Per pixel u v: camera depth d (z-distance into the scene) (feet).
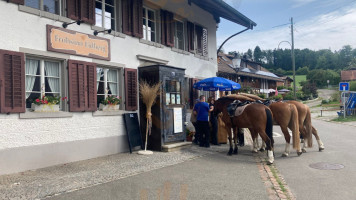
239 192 17.01
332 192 16.90
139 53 33.45
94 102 27.68
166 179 19.88
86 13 27.27
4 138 21.12
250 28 44.88
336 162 24.44
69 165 24.40
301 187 17.92
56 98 24.45
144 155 28.76
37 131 23.13
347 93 73.46
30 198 16.28
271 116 25.54
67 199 16.02
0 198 16.26
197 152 30.32
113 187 18.07
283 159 26.43
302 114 29.04
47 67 24.88
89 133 27.32
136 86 32.35
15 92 21.63
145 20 35.68
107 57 29.25
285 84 198.59
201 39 46.24
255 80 110.22
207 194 16.65
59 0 25.66
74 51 26.03
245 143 37.37
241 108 27.07
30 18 22.95
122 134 30.73
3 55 21.07
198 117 33.53
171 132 32.50
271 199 15.83
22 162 22.11
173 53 39.29
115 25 31.32
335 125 56.49
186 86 42.27
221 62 75.82
